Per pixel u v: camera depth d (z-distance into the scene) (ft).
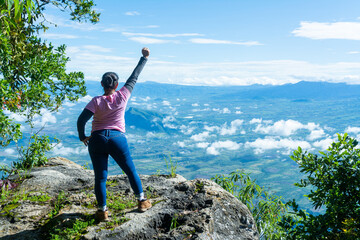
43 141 22.47
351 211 14.55
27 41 31.50
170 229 10.97
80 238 10.46
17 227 11.84
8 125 20.77
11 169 20.07
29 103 29.53
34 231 11.58
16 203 13.87
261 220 16.10
